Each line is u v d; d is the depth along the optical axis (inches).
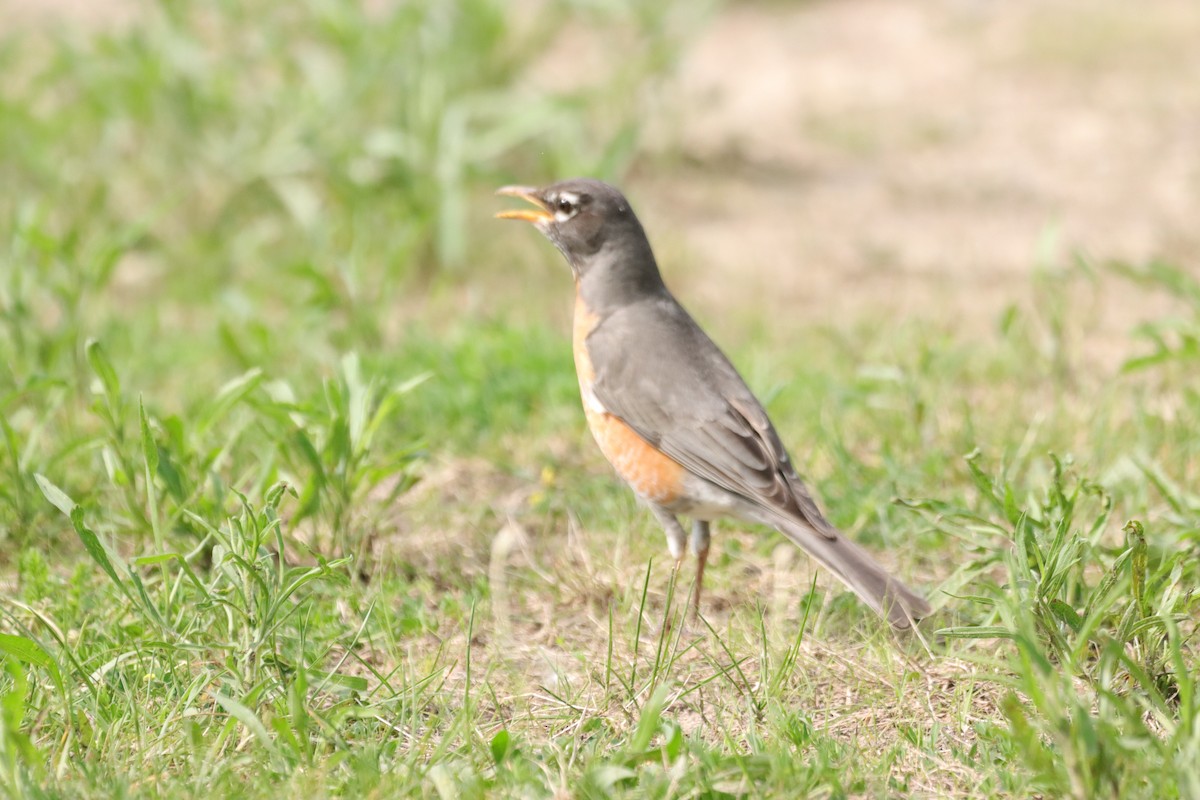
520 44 816.9
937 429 479.2
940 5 1201.4
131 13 998.4
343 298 606.2
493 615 375.2
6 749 269.3
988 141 898.7
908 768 293.1
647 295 413.1
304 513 390.0
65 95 791.1
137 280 685.9
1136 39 1091.3
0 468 427.5
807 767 281.0
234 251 689.6
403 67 729.6
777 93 997.8
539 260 703.7
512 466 474.9
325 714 302.0
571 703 321.4
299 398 461.7
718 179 831.7
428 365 538.6
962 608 361.7
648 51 848.3
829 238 741.3
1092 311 604.1
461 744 300.4
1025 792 277.0
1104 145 884.0
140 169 729.6
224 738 293.9
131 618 351.9
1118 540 393.7
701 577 385.1
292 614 340.2
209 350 577.0
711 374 393.4
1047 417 488.4
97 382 413.1
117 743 293.1
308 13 766.5
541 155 751.1
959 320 611.8
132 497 391.5
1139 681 295.9
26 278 573.3
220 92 732.7
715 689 329.7
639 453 392.2
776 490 369.4
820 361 564.1
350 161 706.2
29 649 296.7
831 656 342.6
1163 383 518.9
